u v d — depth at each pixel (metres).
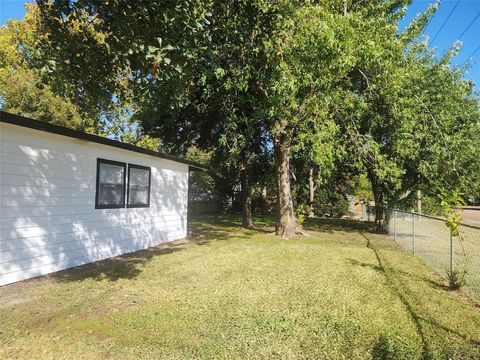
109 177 8.39
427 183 13.30
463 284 5.82
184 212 12.27
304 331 4.04
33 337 3.80
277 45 8.25
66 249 7.05
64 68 4.70
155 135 14.59
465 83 12.85
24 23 16.91
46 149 6.57
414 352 3.60
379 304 5.01
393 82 10.12
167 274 6.60
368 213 18.75
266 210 23.62
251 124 11.59
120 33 3.90
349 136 11.80
